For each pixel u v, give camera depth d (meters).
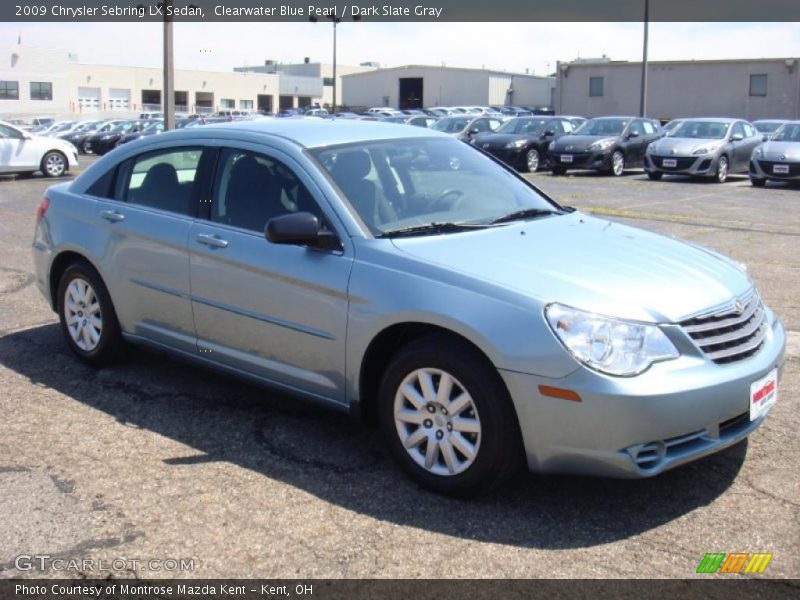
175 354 4.89
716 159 19.61
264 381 4.40
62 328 5.61
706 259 4.18
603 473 3.37
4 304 7.08
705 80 46.44
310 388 4.16
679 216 12.87
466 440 3.60
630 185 19.02
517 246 3.97
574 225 4.50
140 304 4.96
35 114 70.12
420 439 3.75
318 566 3.16
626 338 3.34
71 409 4.73
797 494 3.70
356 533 3.39
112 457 4.10
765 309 4.21
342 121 5.05
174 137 5.00
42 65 72.56
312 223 3.96
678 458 3.39
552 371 3.32
